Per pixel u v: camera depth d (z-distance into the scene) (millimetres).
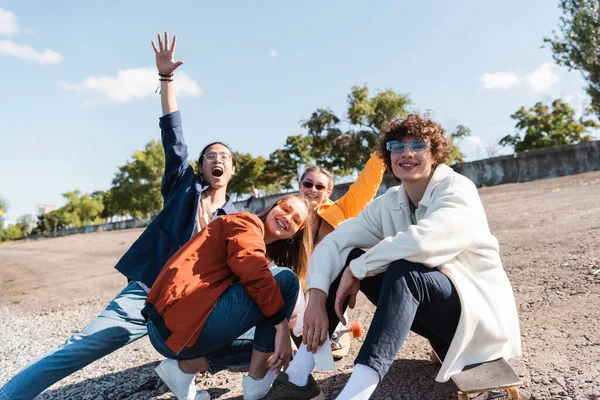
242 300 2180
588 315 3062
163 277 2180
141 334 2623
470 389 1808
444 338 2027
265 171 48188
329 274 2162
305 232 2766
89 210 81000
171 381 2416
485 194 15961
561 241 5551
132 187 60875
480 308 1909
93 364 4062
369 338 1814
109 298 7902
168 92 3012
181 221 2846
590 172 17578
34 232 82125
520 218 8375
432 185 2240
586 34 23828
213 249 2250
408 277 1864
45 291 10234
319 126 35219
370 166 3379
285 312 2389
